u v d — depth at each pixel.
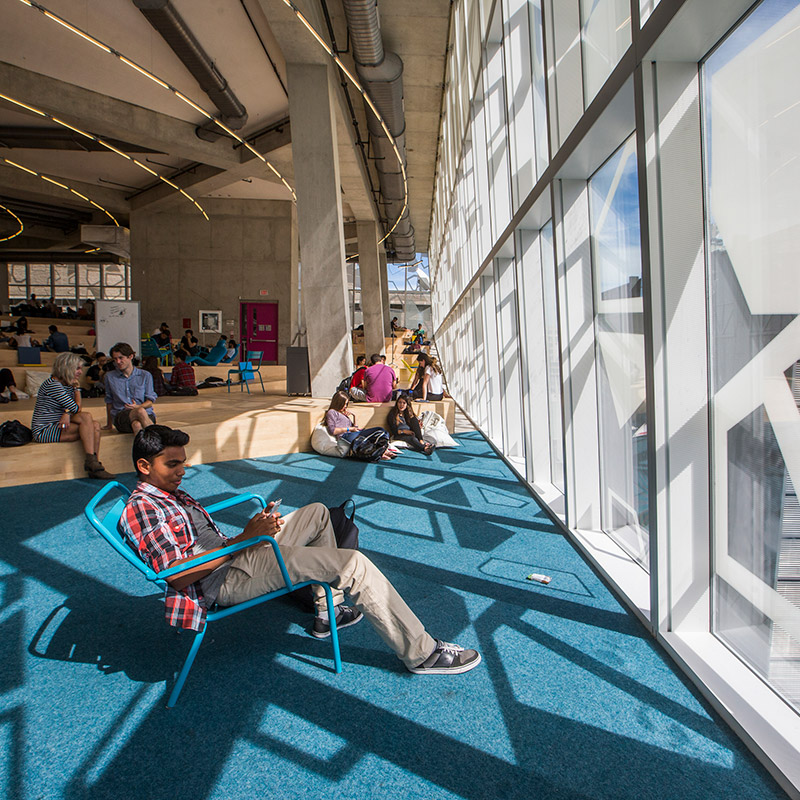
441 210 15.63
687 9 1.73
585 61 3.00
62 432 5.02
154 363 8.51
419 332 27.62
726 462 2.11
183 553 2.02
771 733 1.67
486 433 8.00
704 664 2.04
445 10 7.95
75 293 30.97
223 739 1.72
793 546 1.81
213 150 12.25
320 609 2.35
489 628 2.42
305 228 8.41
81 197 16.34
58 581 2.91
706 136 2.03
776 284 1.79
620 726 1.78
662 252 2.08
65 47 8.66
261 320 18.16
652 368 2.12
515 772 1.59
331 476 5.44
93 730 1.76
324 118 8.23
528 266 4.67
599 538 3.44
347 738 1.72
